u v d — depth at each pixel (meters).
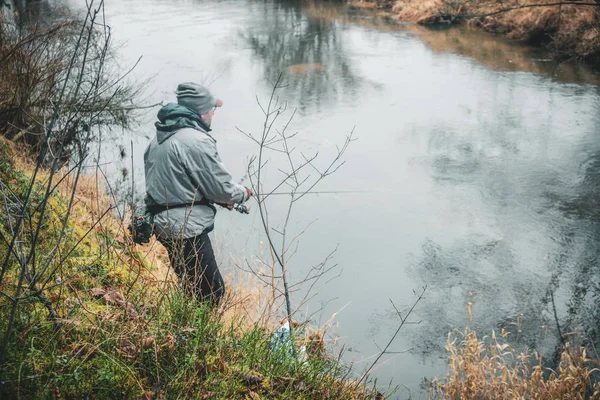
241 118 12.57
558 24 17.34
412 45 18.42
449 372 5.45
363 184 9.54
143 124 11.52
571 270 7.18
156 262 4.94
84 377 2.75
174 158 3.87
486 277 7.10
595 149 10.60
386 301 6.62
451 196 9.12
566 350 5.40
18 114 8.76
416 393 5.29
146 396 2.79
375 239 7.93
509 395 4.83
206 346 3.22
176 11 24.86
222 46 18.70
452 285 6.95
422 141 11.23
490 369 4.99
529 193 9.16
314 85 14.81
